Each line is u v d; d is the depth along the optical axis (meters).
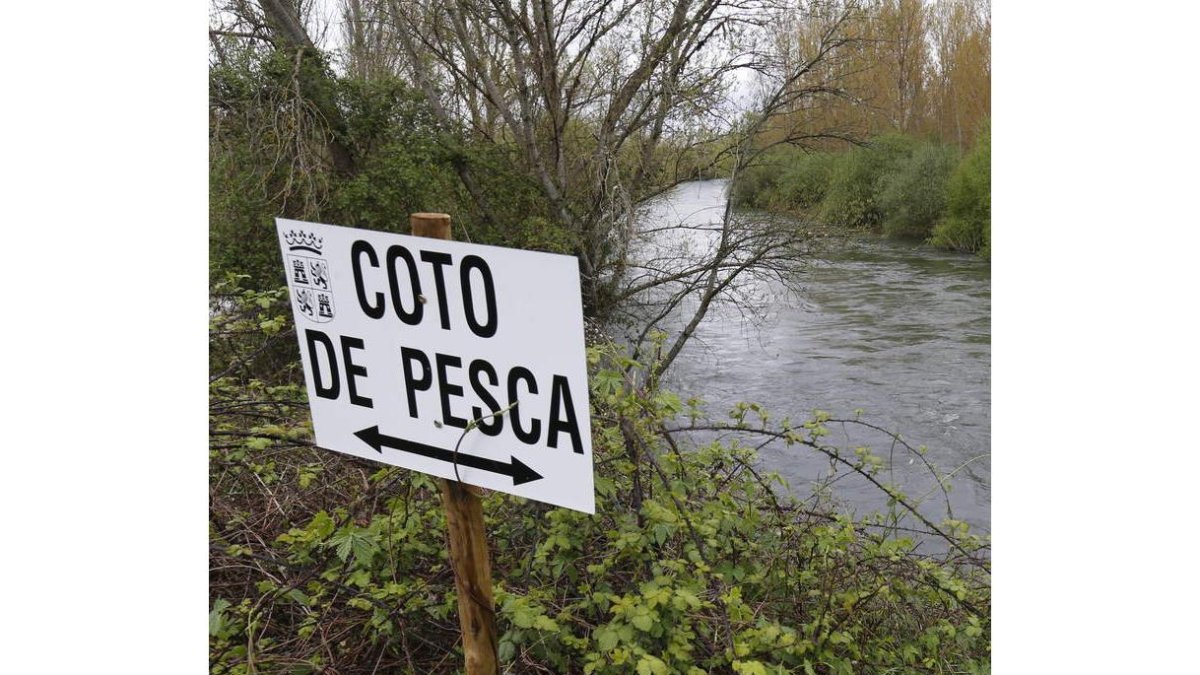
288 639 2.76
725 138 10.76
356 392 1.93
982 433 9.12
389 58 13.32
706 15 10.60
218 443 3.27
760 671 2.20
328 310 1.94
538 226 10.70
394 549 2.75
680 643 2.40
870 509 6.88
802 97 10.77
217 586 2.84
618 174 10.75
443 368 1.77
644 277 10.98
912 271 17.28
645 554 2.77
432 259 1.74
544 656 2.54
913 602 3.31
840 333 13.23
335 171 10.52
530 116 10.95
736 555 3.09
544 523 2.94
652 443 3.12
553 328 1.60
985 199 18.22
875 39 10.71
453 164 11.20
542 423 1.65
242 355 5.04
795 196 10.86
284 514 3.15
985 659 3.17
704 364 11.85
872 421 9.59
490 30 10.89
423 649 2.79
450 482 1.81
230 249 9.47
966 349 12.34
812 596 3.09
